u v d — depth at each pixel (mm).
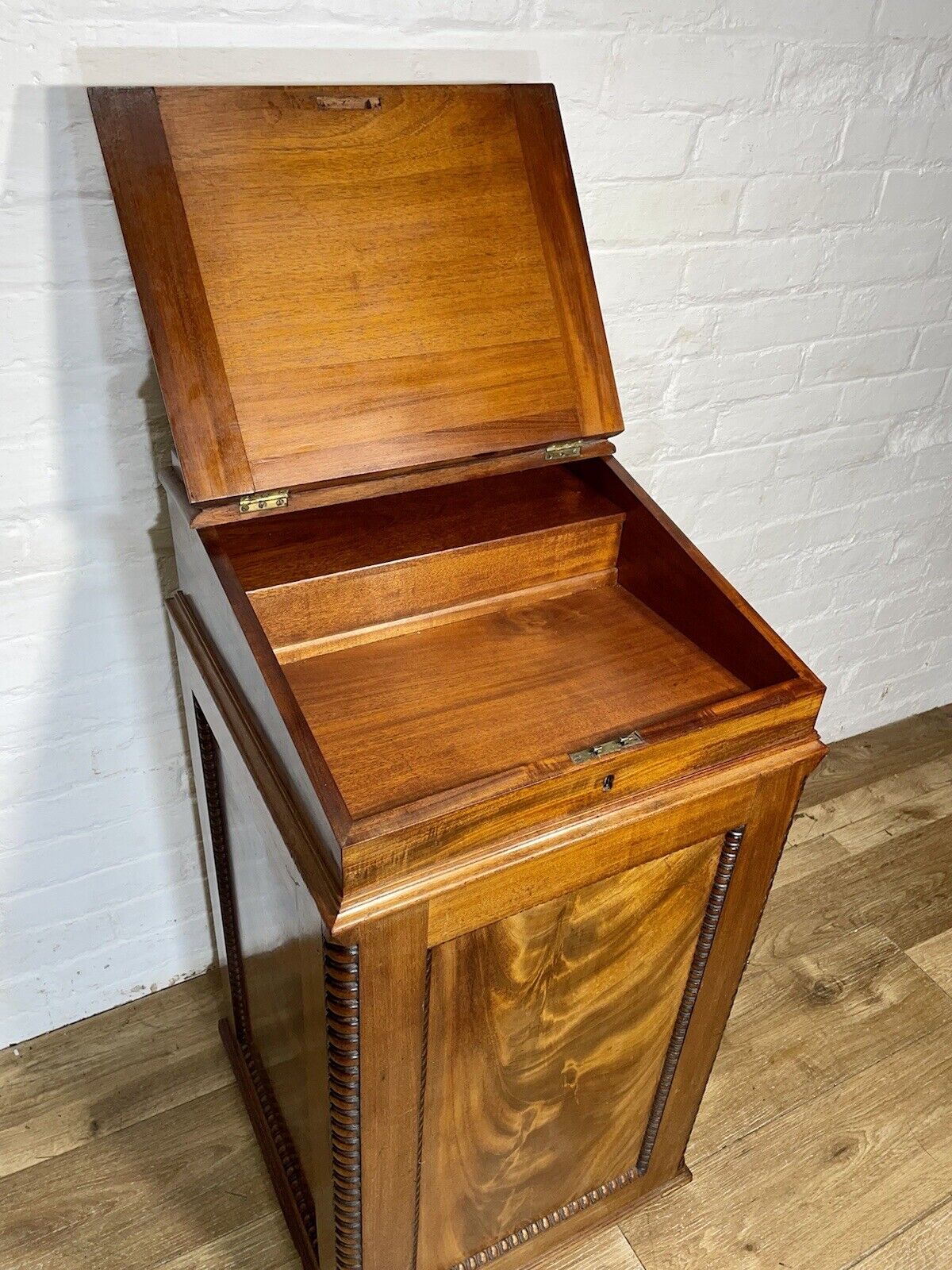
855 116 1241
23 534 1023
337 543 910
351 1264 964
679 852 859
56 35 819
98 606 1103
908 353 1512
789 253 1305
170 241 781
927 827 1785
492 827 731
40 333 935
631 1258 1184
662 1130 1149
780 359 1395
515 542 944
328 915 685
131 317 963
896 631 1881
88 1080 1324
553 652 918
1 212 868
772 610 1684
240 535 910
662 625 962
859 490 1625
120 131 769
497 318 895
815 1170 1279
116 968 1385
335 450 824
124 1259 1152
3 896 1237
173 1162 1246
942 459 1688
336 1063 782
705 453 1425
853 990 1502
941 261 1444
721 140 1168
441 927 745
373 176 849
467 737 815
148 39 851
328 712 833
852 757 1930
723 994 1049
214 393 788
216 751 1064
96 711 1168
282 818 742
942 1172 1288
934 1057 1419
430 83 955
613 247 1179
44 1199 1201
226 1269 1149
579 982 893
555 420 917
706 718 794
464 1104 908
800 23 1138
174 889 1361
